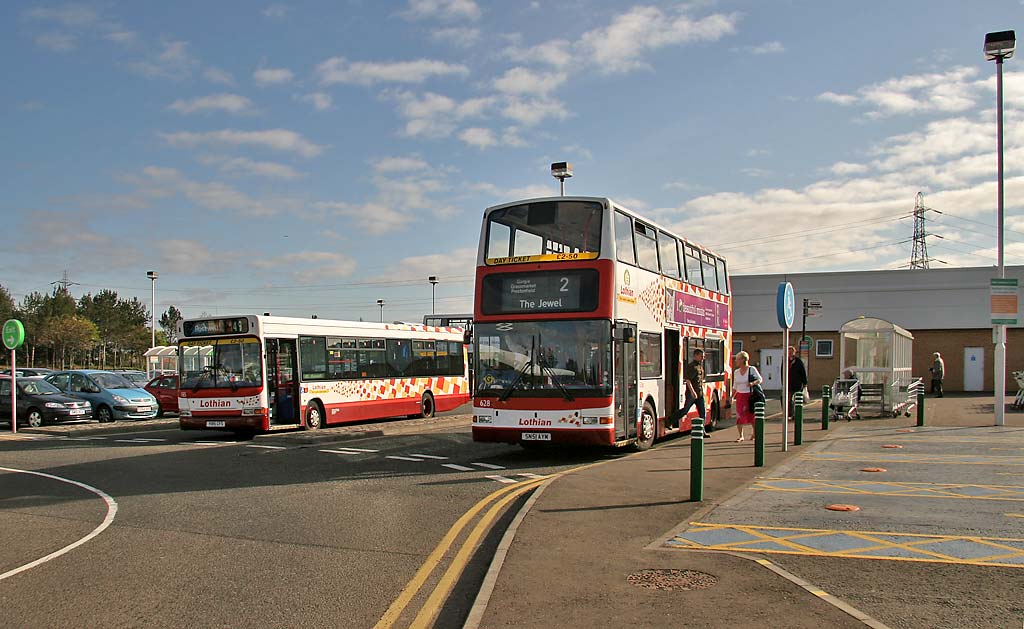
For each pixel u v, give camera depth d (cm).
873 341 2392
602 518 891
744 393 1733
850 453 1472
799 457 1428
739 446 1644
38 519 983
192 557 777
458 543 827
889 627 525
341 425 2436
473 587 669
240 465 1498
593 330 1434
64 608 618
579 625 540
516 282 1495
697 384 1878
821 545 756
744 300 4522
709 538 789
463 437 1991
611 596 603
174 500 1112
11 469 1471
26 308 8450
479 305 1516
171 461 1569
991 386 3966
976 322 4009
